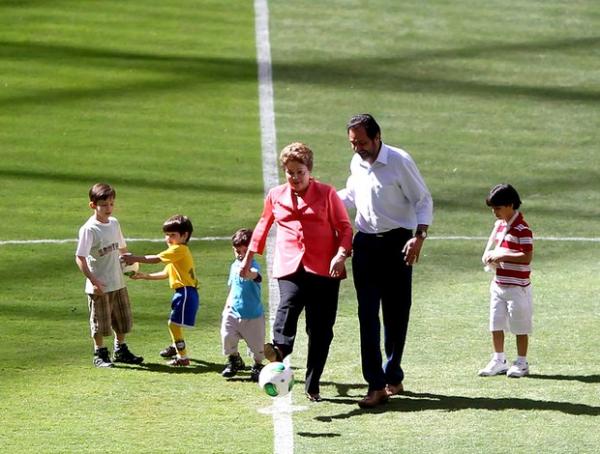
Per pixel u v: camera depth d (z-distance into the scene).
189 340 37.41
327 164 59.06
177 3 85.38
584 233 50.41
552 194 55.94
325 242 30.31
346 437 28.11
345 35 80.25
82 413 30.30
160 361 35.28
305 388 31.55
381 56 76.94
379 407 30.50
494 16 84.25
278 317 30.34
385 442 27.72
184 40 78.44
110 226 34.75
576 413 29.69
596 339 36.66
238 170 58.50
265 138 63.22
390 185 30.50
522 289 32.78
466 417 29.53
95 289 34.19
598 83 73.62
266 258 46.09
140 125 64.88
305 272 30.27
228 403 31.08
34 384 32.88
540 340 36.62
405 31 81.19
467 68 75.31
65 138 62.59
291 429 28.78
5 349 36.19
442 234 49.94
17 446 27.69
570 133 65.38
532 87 72.62
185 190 55.44
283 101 69.19
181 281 34.78
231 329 33.12
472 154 61.59
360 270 30.97
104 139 62.62
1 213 51.81
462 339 36.84
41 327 38.53
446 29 81.69
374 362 30.53
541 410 29.97
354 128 30.30
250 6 85.44
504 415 29.62
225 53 76.56
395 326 31.52
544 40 80.19
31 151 60.47
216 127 64.81
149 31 79.75
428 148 62.31
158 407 30.75
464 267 45.62
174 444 27.75
